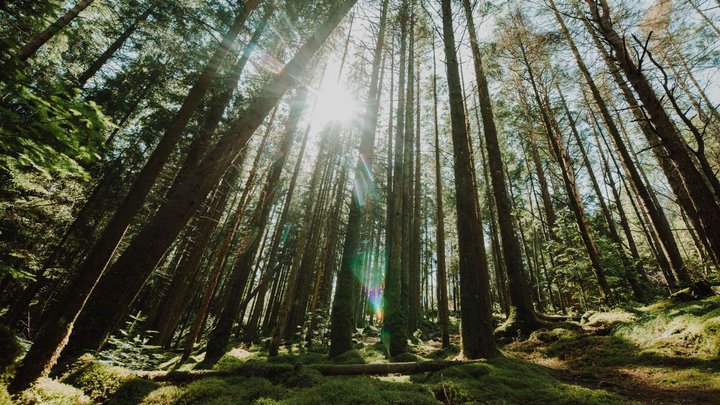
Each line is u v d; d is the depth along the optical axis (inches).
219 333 385.1
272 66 375.9
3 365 123.6
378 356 342.6
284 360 349.7
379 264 1125.1
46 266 442.3
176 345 596.1
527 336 387.9
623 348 269.4
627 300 464.1
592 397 163.2
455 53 317.7
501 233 440.5
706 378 180.1
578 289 557.3
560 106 581.3
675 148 204.8
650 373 211.8
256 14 374.9
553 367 265.9
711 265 521.0
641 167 747.4
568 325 373.4
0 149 136.9
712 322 227.5
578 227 459.5
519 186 871.7
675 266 417.7
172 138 313.3
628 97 414.9
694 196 198.7
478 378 200.1
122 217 271.0
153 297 823.7
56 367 159.3
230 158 204.8
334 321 339.6
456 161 287.0
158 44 444.1
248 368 201.8
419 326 678.5
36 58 351.6
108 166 527.5
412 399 151.6
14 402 117.5
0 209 313.9
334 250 946.1
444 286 389.1
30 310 511.8
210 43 413.1
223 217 936.9
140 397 156.0
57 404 127.7
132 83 513.7
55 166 128.8
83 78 525.7
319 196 821.2
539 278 749.3
